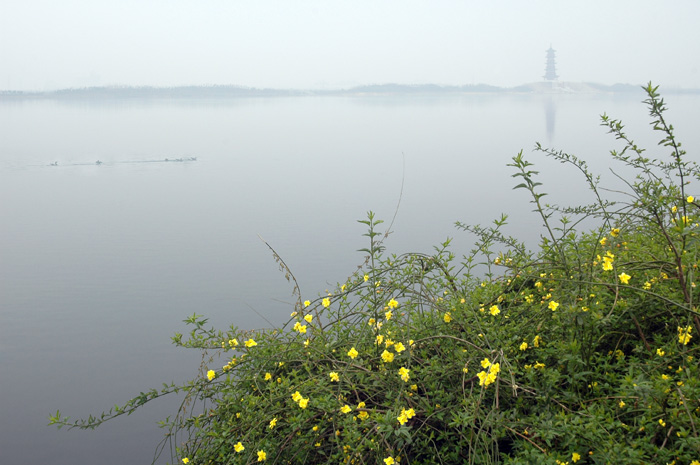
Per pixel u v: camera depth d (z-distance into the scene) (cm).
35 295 4934
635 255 267
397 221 7131
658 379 189
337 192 11200
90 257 6372
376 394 242
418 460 229
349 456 209
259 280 4862
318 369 271
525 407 218
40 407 2828
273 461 241
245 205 9988
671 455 170
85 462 2208
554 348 227
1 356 3588
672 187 254
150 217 8900
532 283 288
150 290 4869
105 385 3005
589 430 180
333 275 4941
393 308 269
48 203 10769
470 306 260
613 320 223
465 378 232
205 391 272
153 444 2253
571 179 9288
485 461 192
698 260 242
